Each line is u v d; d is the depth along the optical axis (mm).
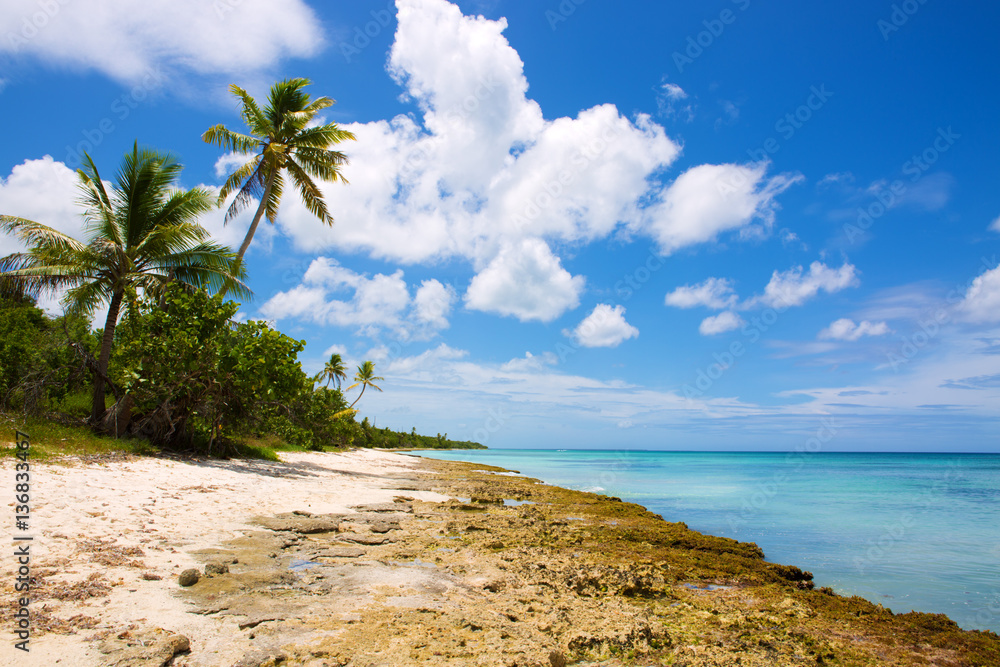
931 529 14836
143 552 6641
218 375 16562
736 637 5723
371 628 5004
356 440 65625
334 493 14273
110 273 17188
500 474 32062
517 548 9227
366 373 67812
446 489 19344
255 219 21938
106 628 4422
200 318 17031
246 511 10133
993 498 24109
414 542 9195
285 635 4711
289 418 30469
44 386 16531
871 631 6199
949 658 5496
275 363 17781
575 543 10336
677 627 5910
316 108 24141
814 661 5246
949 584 9070
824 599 7414
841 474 46719
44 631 4211
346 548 8203
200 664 4043
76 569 5680
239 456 19297
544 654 4676
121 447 14656
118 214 18031
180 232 17766
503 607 5996
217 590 5691
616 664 4875
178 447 17016
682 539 10953
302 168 24203
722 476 39094
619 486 27891
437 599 6070
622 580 7367
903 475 45125
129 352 16250
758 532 14031
